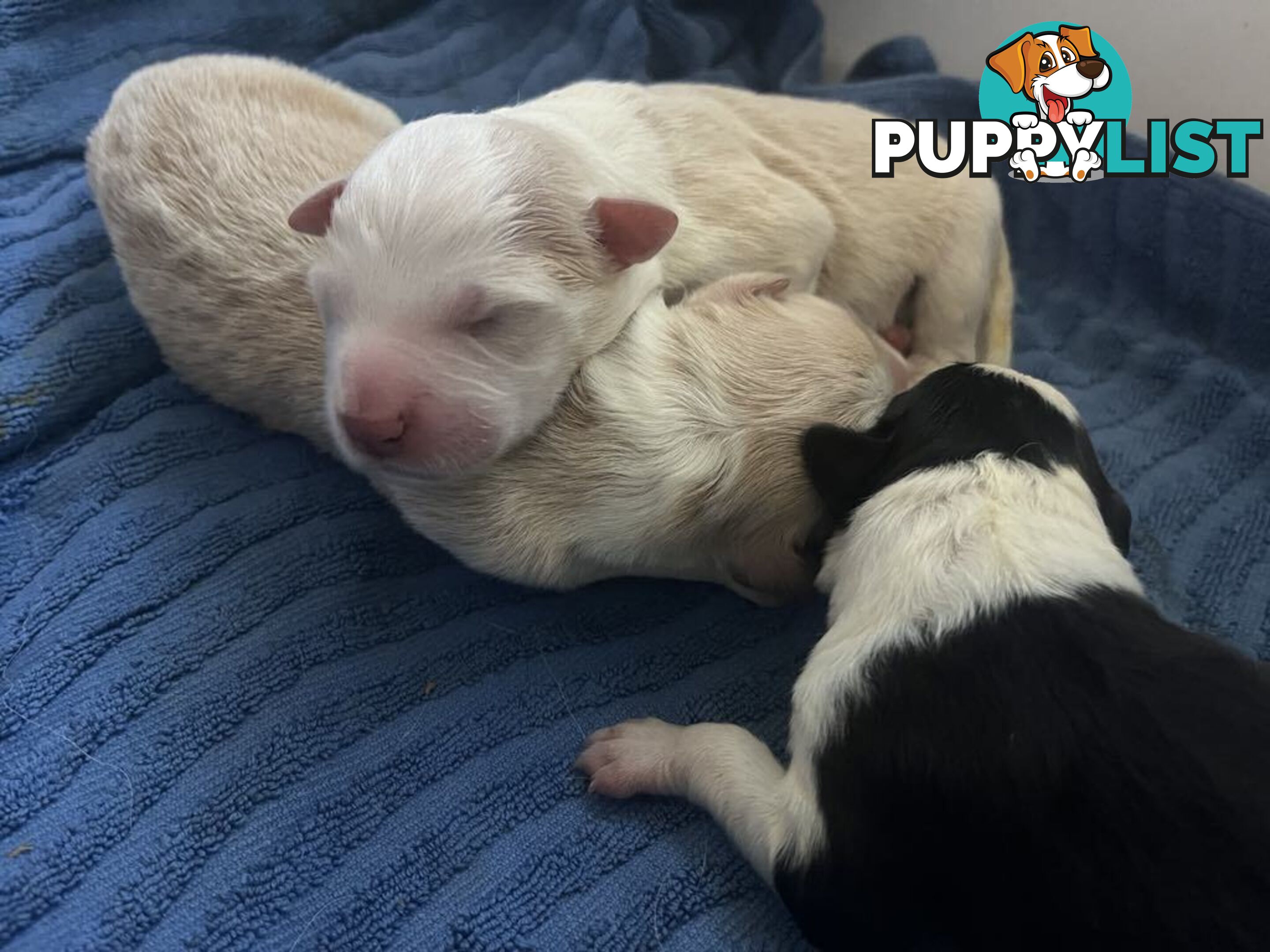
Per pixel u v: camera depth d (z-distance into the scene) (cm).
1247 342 28
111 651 19
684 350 19
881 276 24
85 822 17
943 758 15
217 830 17
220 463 21
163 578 19
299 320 20
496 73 33
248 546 20
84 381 22
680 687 20
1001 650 15
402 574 21
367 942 16
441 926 17
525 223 17
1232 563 23
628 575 21
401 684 19
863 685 16
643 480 19
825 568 19
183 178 21
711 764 18
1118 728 14
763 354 19
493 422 17
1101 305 30
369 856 17
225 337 21
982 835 15
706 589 21
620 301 19
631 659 20
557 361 18
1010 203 32
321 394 20
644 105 23
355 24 32
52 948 16
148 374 23
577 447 19
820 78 36
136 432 21
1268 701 15
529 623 20
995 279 26
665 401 19
